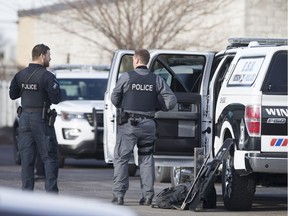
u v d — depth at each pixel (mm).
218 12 62031
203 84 29359
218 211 26125
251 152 24734
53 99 24938
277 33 61094
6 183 34406
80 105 43312
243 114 25328
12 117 87812
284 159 24562
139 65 26094
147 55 26156
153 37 60719
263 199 31312
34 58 25219
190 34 62406
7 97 89000
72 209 6969
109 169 45031
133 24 61562
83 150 42750
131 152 26156
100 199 28719
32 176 25375
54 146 25203
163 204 26109
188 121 29000
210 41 61938
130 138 25922
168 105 25984
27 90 24969
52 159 25219
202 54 29672
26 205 6879
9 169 43281
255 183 25938
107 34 62188
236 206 26156
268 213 26062
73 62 75812
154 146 26891
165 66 30062
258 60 25703
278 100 24922
